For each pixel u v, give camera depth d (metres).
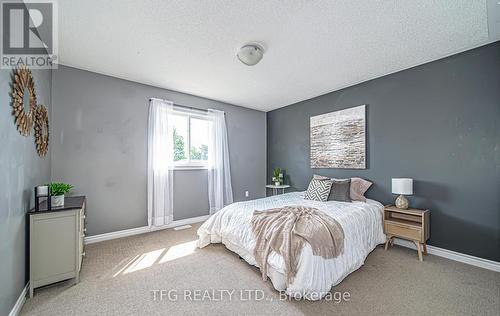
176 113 3.82
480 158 2.31
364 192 3.18
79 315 1.53
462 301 1.70
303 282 1.62
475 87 2.35
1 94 1.36
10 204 1.46
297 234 1.81
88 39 2.22
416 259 2.44
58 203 1.93
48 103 2.52
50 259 1.79
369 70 2.94
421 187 2.72
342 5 1.73
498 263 2.17
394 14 1.83
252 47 2.31
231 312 1.56
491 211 2.23
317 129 4.00
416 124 2.78
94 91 2.99
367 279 2.01
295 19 1.91
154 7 1.76
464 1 1.68
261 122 5.11
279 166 4.86
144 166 3.40
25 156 1.75
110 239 3.06
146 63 2.75
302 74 3.07
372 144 3.23
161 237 3.15
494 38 2.18
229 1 1.69
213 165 4.18
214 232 2.71
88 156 2.94
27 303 1.65
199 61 2.70
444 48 2.38
